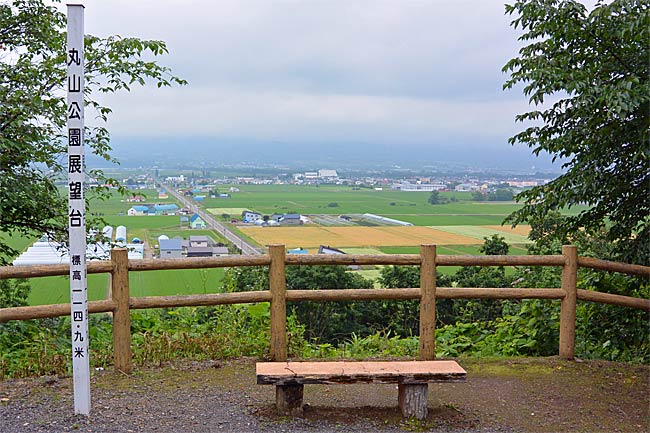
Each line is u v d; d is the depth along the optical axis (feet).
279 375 13.99
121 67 27.12
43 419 13.87
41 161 27.48
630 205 20.80
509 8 20.15
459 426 14.20
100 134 29.50
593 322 22.41
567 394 16.60
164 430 13.48
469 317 33.73
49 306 16.24
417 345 22.18
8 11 28.81
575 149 20.18
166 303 17.53
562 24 19.44
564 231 22.27
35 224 28.78
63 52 28.91
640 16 17.75
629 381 17.70
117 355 17.29
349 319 37.29
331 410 15.01
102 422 13.80
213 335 20.33
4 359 18.03
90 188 29.32
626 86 16.96
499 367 19.03
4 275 15.58
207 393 16.05
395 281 40.60
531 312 22.41
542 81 19.26
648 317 21.21
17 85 26.84
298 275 39.32
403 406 14.60
